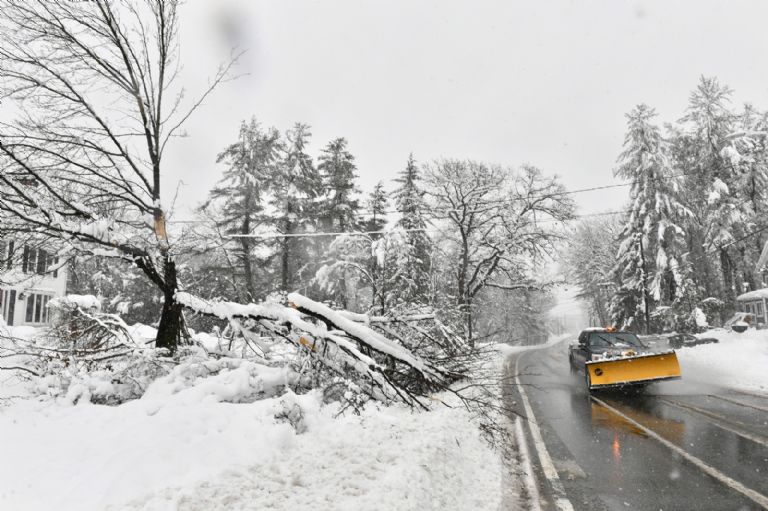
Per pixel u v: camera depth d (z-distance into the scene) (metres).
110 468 4.32
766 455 5.86
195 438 5.18
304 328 7.45
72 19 8.52
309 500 3.80
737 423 7.66
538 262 29.47
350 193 32.22
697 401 9.82
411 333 9.77
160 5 9.12
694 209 33.00
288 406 6.04
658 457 6.02
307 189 29.67
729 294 30.17
